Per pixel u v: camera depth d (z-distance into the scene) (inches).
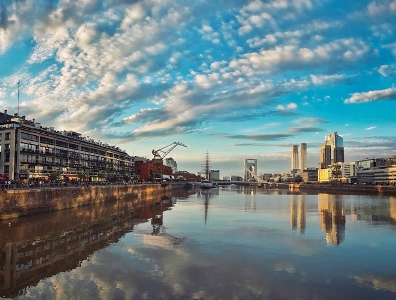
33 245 1389.0
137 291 870.4
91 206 3216.0
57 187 2650.1
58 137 4473.4
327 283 953.5
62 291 865.5
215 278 984.3
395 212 2876.5
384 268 1099.3
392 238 1606.8
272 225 2033.7
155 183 6875.0
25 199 2171.5
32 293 851.4
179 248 1373.0
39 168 4003.4
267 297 845.2
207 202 4259.4
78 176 4616.1
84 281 943.7
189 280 963.3
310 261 1181.1
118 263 1134.4
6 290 871.1
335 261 1180.5
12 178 3560.5
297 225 2039.9
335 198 5226.4
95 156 5777.6
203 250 1341.0
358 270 1075.3
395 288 919.0
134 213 2746.1
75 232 1717.5
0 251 1283.2
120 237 1610.5
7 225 1834.4
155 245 1428.4
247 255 1261.1
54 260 1164.5
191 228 1910.7
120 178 6555.1
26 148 3779.5
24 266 1087.6
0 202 1943.9
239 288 903.7
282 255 1263.5
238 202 4237.2
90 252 1286.9
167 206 3563.0
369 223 2135.8
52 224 1934.1
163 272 1036.5
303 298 844.6
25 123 4195.4
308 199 4933.6
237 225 2032.5
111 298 820.6
